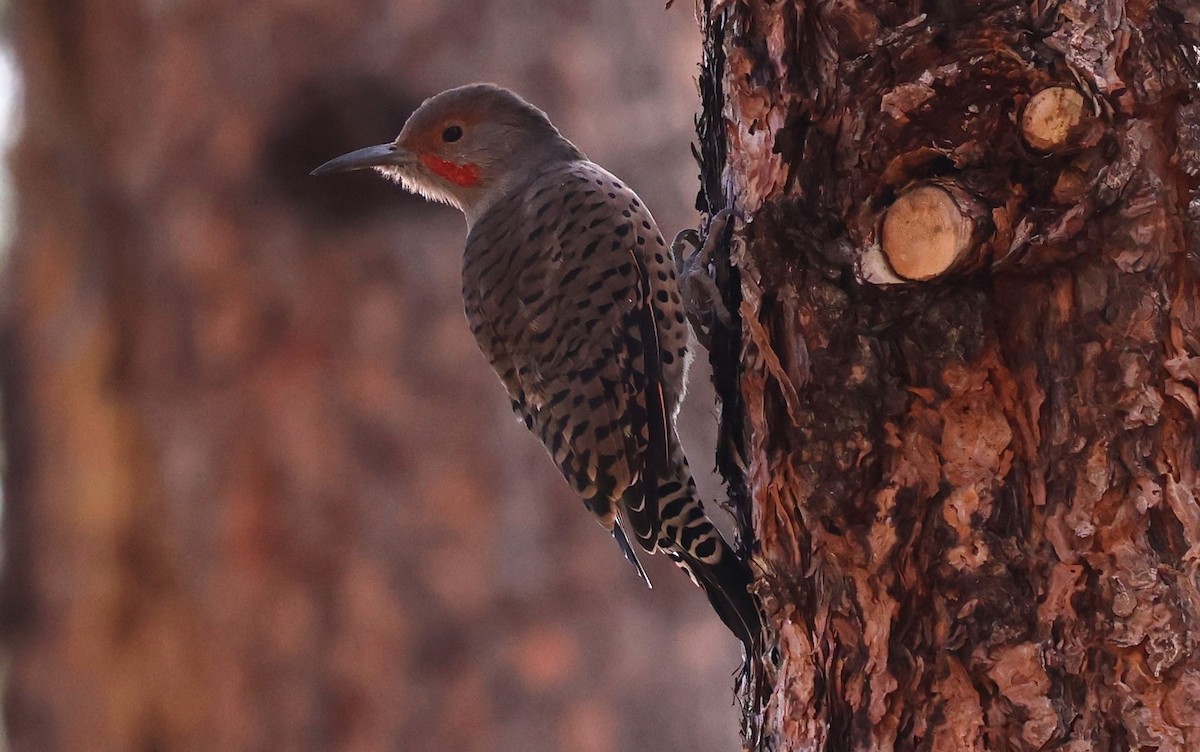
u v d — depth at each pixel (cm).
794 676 659
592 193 945
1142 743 573
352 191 1328
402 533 1310
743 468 730
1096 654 584
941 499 616
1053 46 589
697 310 777
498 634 1314
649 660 1351
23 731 1375
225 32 1327
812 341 638
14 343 1403
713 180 774
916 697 615
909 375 624
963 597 607
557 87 1362
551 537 1334
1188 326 584
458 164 1028
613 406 902
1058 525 594
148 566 1359
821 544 641
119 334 1374
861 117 626
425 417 1319
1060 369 597
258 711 1309
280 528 1318
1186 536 578
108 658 1350
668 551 881
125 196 1369
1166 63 585
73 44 1388
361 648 1304
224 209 1330
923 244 601
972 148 604
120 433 1369
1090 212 587
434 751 1298
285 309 1324
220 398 1328
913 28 614
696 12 823
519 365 950
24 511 1386
